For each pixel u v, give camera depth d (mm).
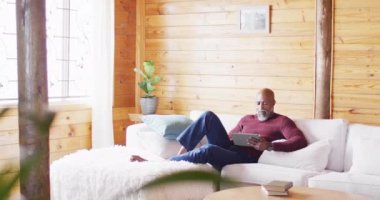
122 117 5512
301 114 4547
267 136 4062
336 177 3322
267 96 4172
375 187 3172
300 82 4539
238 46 4875
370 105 4211
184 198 3402
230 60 4930
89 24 5246
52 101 4961
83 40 5215
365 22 4191
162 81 5395
